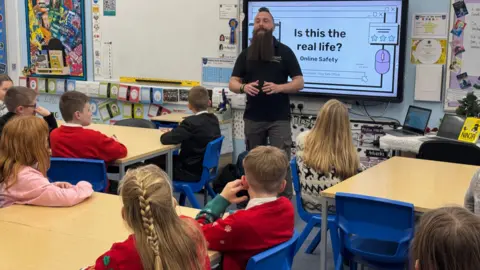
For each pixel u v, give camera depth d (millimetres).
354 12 4719
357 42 4754
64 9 6254
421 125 4445
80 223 2176
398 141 4188
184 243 1522
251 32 5180
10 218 2223
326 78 4938
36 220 2207
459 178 2996
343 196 2539
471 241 1068
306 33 4949
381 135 4777
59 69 6379
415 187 2795
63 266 1762
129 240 1563
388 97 4703
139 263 1500
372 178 2986
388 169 3211
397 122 4777
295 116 5160
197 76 5633
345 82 4863
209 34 5500
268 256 1922
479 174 2260
